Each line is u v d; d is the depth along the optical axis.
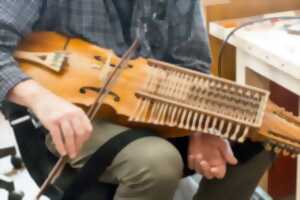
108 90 1.09
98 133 1.10
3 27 1.10
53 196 1.11
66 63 1.16
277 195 1.81
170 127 1.07
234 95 1.05
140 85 1.10
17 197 1.73
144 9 1.26
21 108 1.24
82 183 1.06
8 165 1.98
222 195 1.21
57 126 0.96
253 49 1.50
